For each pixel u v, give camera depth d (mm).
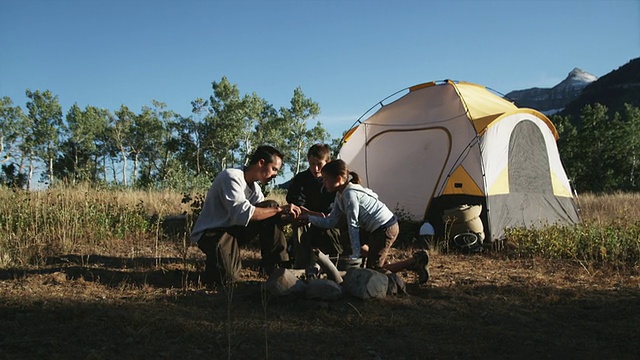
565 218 9180
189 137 53719
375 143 9461
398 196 8852
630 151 41719
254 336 3326
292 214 4930
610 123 42375
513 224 8172
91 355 2916
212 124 52406
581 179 42531
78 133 57938
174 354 2994
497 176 8180
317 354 3070
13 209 7750
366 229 4953
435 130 8797
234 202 4594
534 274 5457
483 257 6762
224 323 3533
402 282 4445
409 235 8016
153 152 61438
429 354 3105
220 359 2949
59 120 58531
